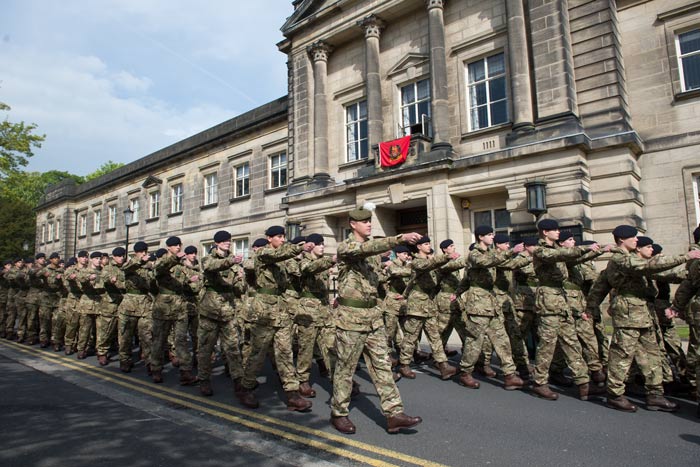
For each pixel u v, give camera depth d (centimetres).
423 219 1611
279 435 501
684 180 1166
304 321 685
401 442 473
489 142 1403
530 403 616
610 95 1204
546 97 1261
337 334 513
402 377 782
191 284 885
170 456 443
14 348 1186
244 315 796
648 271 533
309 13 1919
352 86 1795
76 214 4062
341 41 1850
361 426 525
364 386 730
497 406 602
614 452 443
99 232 3694
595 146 1180
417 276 750
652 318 579
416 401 629
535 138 1249
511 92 1366
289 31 1952
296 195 1845
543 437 485
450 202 1401
